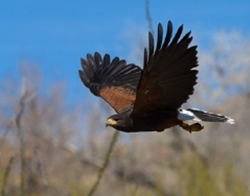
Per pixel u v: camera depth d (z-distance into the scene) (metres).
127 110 22.64
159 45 18.06
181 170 27.81
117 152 48.03
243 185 26.97
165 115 20.31
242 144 46.06
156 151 50.56
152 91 19.50
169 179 31.31
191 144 48.16
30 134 47.56
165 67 18.66
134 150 49.31
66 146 51.94
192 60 18.53
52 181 39.56
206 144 47.59
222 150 44.72
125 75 25.02
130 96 23.69
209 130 49.84
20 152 22.22
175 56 18.45
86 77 25.38
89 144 53.06
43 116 50.75
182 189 27.39
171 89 19.36
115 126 20.86
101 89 24.45
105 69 25.44
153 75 18.83
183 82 19.08
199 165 27.61
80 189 26.88
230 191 26.97
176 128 50.69
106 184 40.84
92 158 52.06
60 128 52.69
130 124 20.62
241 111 53.38
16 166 31.12
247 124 52.16
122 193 35.56
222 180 27.25
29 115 48.28
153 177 46.25
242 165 35.12
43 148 49.62
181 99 19.52
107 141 53.22
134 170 47.59
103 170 22.61
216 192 26.84
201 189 27.02
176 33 18.03
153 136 51.38
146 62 18.28
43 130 49.91
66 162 49.88
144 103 20.02
